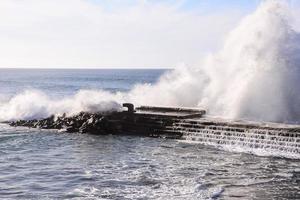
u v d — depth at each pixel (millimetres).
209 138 25406
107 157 21688
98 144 25125
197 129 26344
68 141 26047
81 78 155125
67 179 17609
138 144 25031
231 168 19422
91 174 18375
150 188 16438
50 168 19438
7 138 26969
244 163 20359
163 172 18719
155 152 22828
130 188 16422
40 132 29234
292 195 15602
